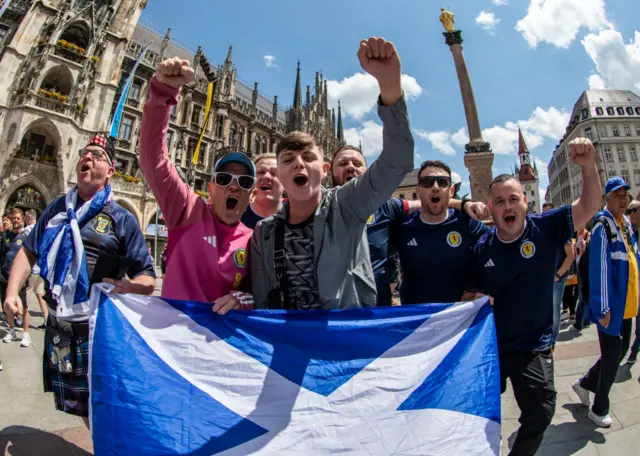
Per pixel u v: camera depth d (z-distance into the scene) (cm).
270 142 4512
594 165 282
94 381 203
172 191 248
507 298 304
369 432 218
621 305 370
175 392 208
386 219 327
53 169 2497
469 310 272
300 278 231
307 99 5516
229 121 3891
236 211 274
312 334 232
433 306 267
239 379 220
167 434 197
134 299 226
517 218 301
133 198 2914
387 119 201
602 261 379
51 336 280
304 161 228
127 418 197
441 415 230
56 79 2620
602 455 324
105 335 213
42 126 2439
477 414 236
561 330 804
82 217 292
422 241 328
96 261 280
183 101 3478
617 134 6262
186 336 225
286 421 213
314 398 221
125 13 3006
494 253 313
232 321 234
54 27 2558
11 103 2386
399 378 236
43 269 276
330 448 210
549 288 302
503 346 301
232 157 274
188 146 3484
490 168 1432
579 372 523
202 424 203
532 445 271
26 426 337
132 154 3014
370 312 244
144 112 232
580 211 290
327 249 224
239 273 263
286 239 240
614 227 396
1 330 684
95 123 2716
